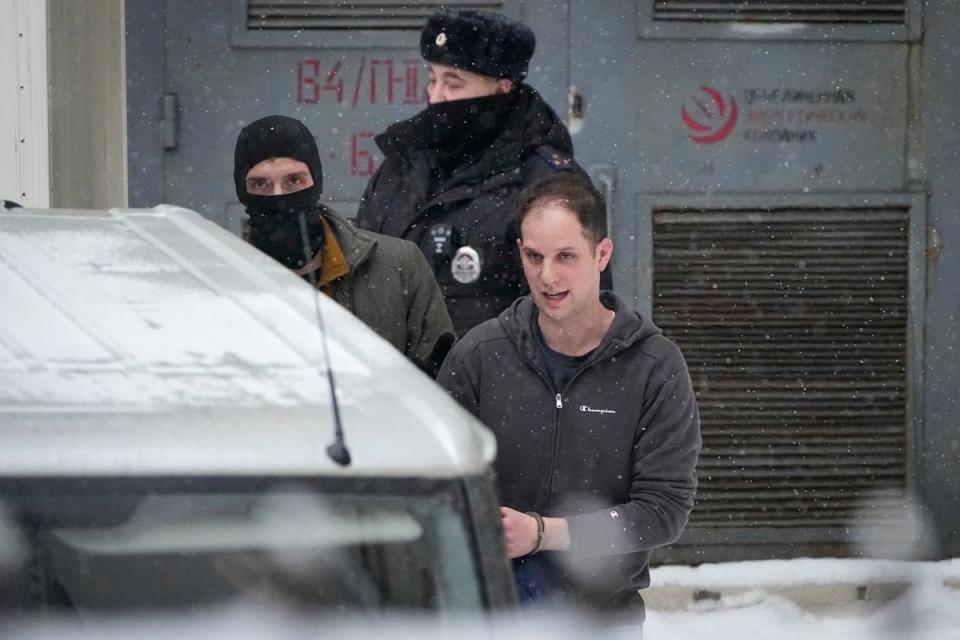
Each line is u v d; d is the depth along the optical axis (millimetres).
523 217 10922
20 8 16172
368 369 7273
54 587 6469
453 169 15430
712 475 22281
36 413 6668
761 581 21672
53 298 7816
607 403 11094
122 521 6508
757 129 22000
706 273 22125
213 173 21750
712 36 21844
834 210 22141
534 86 21781
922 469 22469
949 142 22156
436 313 13320
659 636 20469
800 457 22359
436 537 6672
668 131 21906
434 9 21641
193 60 21609
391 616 6625
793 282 22219
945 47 22047
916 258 22219
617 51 21781
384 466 6633
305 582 6605
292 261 12695
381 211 15422
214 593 6570
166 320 7645
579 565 11055
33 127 16266
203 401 6867
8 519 6426
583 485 11156
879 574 21875
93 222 9328
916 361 22328
